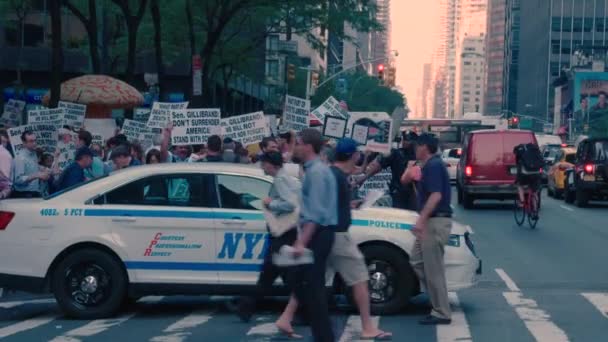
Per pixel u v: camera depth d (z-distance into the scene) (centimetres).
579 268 1549
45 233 1084
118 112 3725
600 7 14300
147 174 1098
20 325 1058
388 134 2172
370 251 1086
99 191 1097
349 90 10519
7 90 4797
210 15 2931
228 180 1094
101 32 4122
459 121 6275
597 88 12106
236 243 1075
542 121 14438
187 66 4809
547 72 14500
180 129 1775
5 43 4703
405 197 1552
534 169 2273
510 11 19625
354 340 948
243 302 1069
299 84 6669
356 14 3091
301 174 1164
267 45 5897
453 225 1120
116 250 1077
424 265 1045
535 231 2219
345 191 900
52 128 1709
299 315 1054
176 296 1288
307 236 784
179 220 1077
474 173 2898
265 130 1919
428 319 1044
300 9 3095
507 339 964
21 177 1388
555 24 14488
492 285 1360
